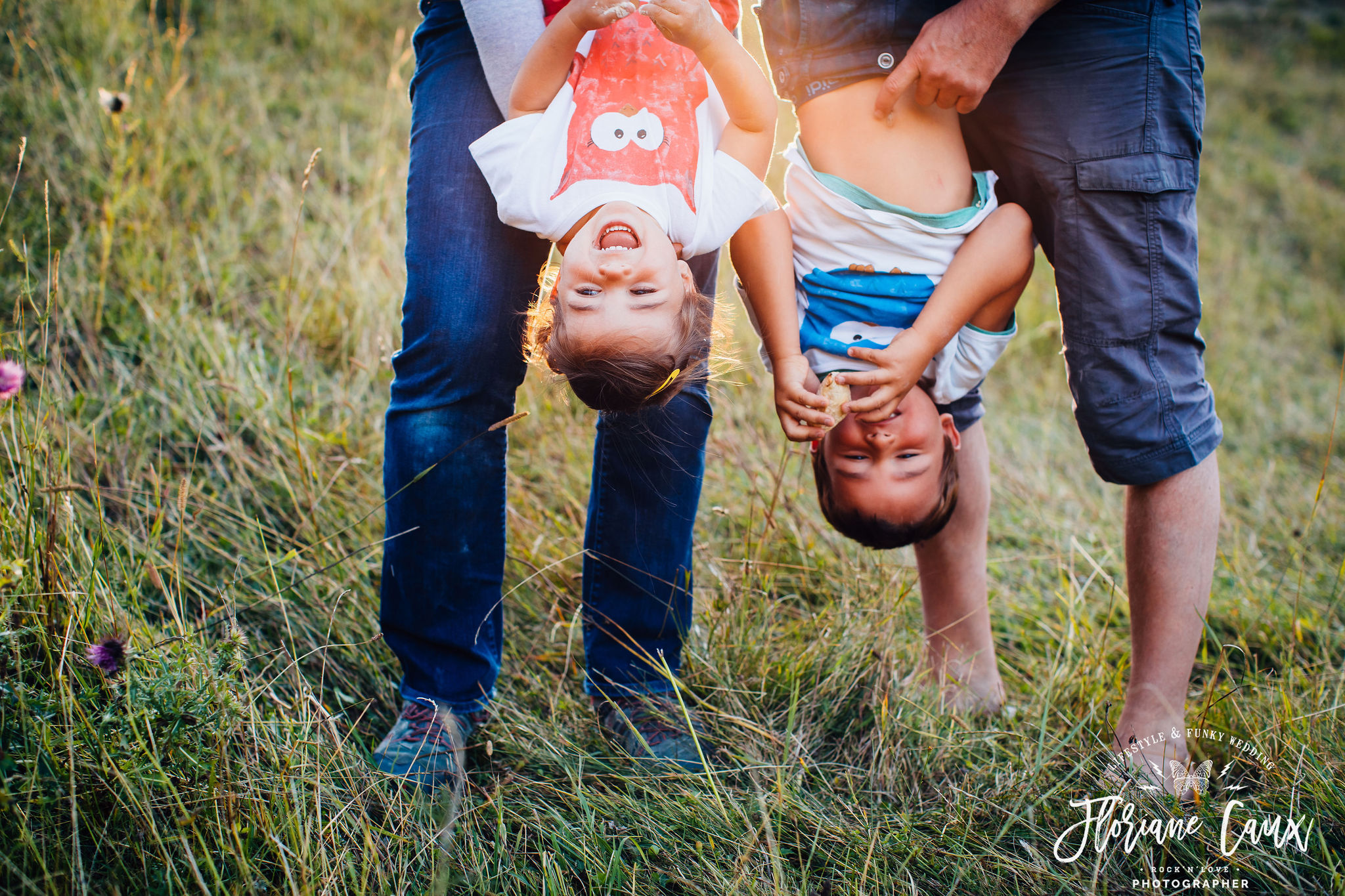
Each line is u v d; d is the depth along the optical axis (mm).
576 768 1717
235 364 2607
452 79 1628
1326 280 5633
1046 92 1688
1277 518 3029
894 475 1727
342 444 2467
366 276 3074
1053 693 1986
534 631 2121
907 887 1489
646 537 1795
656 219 1514
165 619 1880
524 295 1631
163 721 1441
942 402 1817
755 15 1835
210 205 3227
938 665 2053
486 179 1548
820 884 1526
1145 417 1700
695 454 1776
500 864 1498
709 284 1762
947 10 1584
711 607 2148
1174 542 1742
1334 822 1591
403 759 1657
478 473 1632
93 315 2586
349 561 2133
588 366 1525
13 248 1788
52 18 3621
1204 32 9641
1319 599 2494
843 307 1704
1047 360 4219
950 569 2018
